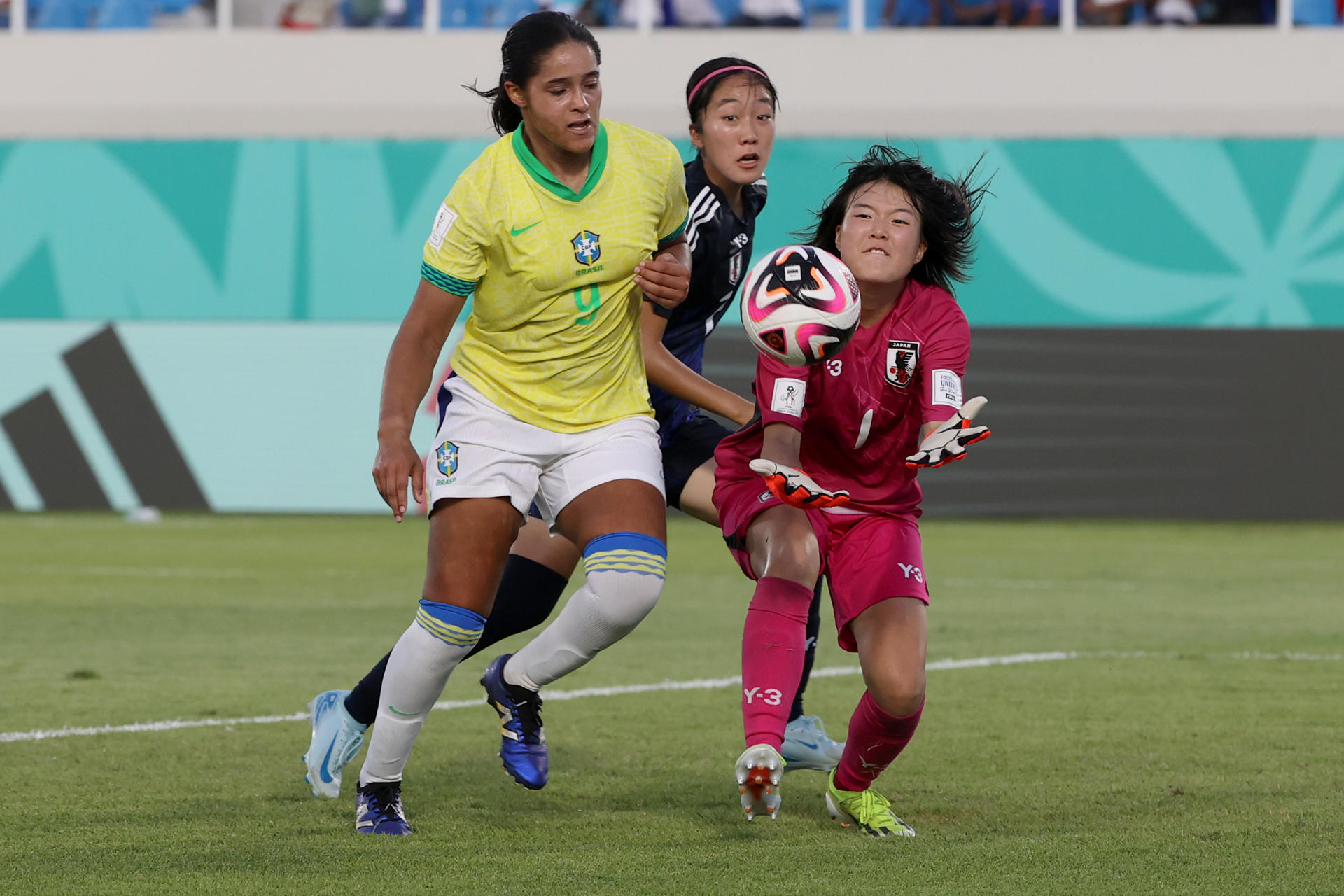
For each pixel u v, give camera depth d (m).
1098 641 27.55
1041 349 58.50
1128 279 63.00
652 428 14.09
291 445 61.94
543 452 13.55
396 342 13.34
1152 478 58.06
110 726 18.97
